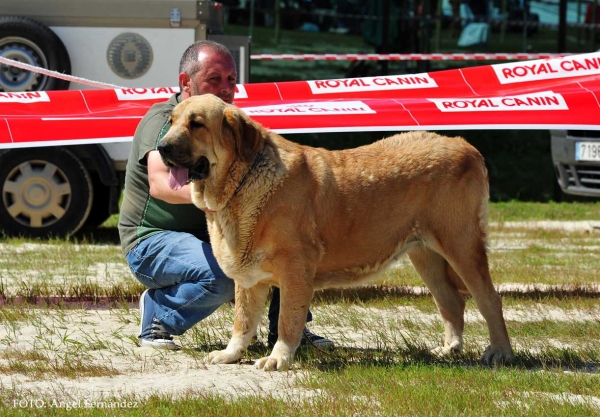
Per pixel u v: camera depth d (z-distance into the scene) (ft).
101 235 62.44
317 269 28.63
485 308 29.09
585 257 54.19
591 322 35.06
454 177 28.78
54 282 42.78
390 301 39.47
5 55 56.95
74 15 57.41
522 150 104.99
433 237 29.04
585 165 63.31
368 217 28.43
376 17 101.96
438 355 30.14
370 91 45.01
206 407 22.58
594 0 109.19
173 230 31.19
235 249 27.20
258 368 27.66
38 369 26.96
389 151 29.12
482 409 22.71
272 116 41.14
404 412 22.50
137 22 57.57
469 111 40.96
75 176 57.93
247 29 100.99
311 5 101.96
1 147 42.78
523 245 60.44
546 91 42.06
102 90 46.47
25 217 58.23
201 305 30.22
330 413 22.36
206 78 30.40
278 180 26.96
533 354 29.91
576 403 23.13
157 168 29.55
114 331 33.04
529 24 106.83
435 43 104.06
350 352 30.14
